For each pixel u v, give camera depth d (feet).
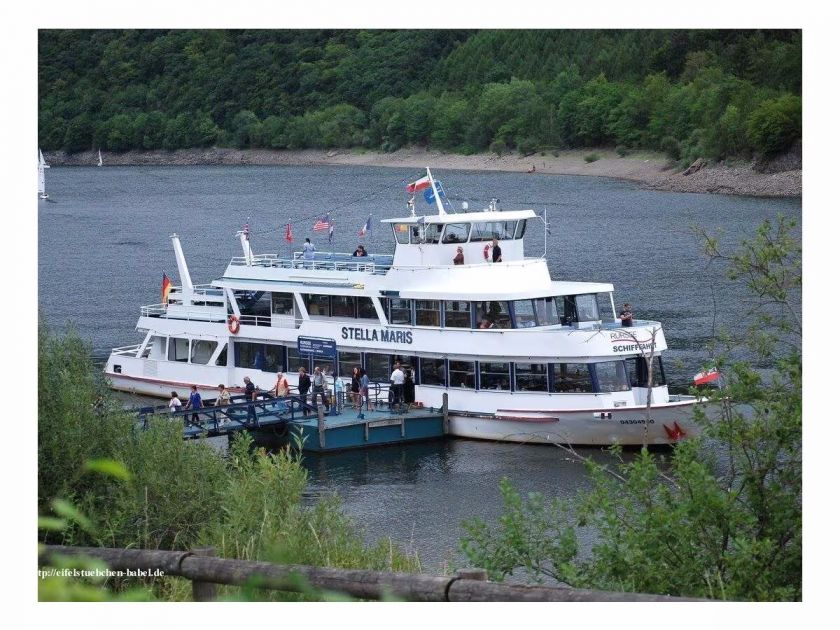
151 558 58.03
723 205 539.70
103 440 95.71
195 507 94.38
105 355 250.57
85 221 579.07
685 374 203.31
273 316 190.19
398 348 175.11
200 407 162.20
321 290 183.11
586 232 451.53
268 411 168.25
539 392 163.84
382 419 166.40
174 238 205.77
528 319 167.32
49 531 88.79
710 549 75.66
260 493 95.35
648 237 426.51
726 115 644.69
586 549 112.27
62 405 93.04
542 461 157.79
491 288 171.53
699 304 272.72
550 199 589.73
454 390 170.91
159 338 207.21
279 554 41.93
